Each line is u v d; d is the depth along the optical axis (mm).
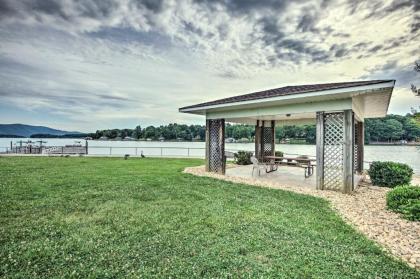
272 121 13961
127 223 4250
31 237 3602
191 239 3607
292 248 3330
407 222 4562
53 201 5629
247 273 2682
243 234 3820
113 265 2826
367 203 5934
